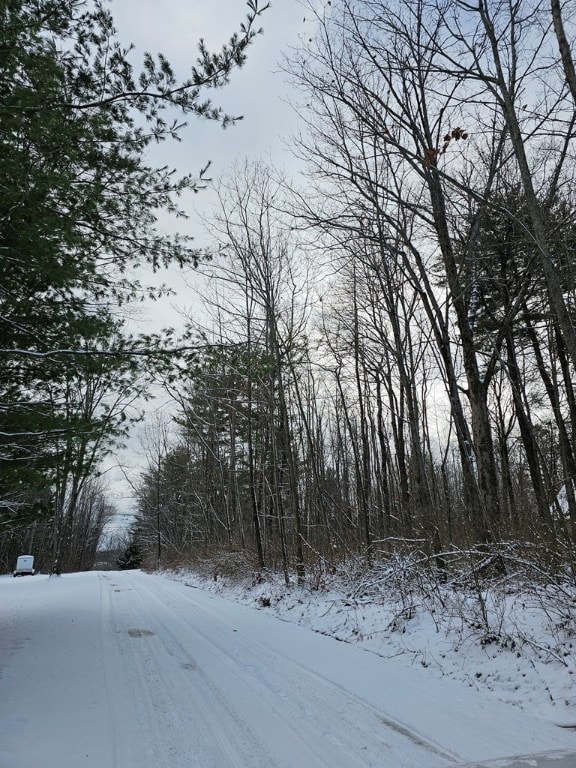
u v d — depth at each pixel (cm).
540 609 681
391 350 1362
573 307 1011
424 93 1060
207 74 739
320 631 939
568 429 1908
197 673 602
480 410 980
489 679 564
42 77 657
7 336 762
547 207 958
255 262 1670
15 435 751
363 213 1156
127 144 781
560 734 420
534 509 998
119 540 8181
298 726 434
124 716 454
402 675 609
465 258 1046
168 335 812
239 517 2200
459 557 969
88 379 826
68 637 827
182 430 3041
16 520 823
